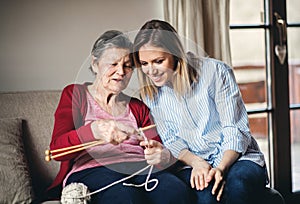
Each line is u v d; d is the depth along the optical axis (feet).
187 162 8.07
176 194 7.48
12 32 9.88
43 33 10.05
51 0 10.06
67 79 10.24
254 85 11.92
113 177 7.62
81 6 10.25
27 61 9.99
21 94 9.13
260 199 7.87
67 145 7.74
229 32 11.02
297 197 12.15
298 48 12.10
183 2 10.46
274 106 11.89
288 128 12.01
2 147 8.28
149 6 10.69
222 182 7.70
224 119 8.14
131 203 7.22
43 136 8.95
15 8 9.87
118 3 10.48
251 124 11.94
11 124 8.59
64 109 8.07
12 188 8.05
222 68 8.20
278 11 11.68
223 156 7.92
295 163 12.28
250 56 11.81
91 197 7.38
